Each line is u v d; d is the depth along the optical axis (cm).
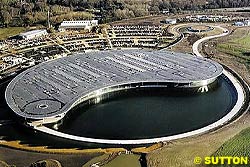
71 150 14638
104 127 16812
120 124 17075
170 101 19300
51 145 15062
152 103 19075
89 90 18888
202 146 14775
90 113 18062
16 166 13662
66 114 17512
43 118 16375
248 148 14525
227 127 16300
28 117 16288
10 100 17788
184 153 14288
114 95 19838
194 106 18825
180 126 16900
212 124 16750
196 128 16700
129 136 16050
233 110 18075
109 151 14562
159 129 16650
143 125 16975
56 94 18438
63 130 16538
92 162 13888
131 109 18488
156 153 14350
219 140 15188
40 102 17625
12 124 16712
